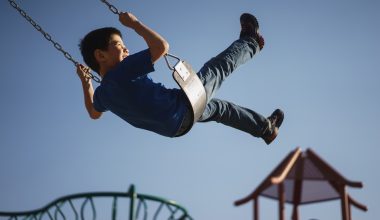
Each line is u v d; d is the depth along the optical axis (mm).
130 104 4188
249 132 4742
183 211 6508
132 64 4086
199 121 4477
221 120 4582
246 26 4594
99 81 4988
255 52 4562
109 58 4430
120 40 4484
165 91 4242
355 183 5746
